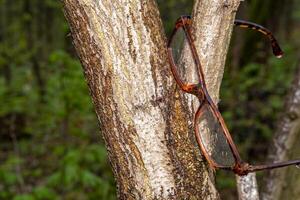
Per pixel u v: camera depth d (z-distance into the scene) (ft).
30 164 10.68
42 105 13.11
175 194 3.12
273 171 4.82
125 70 3.06
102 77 3.08
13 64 15.52
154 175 3.11
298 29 18.70
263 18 14.37
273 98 11.32
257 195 3.78
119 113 3.09
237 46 12.17
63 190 9.17
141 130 3.09
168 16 13.51
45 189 8.40
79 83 10.27
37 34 17.76
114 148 3.12
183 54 3.17
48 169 10.42
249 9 14.35
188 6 13.61
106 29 3.05
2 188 9.37
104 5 3.04
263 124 11.28
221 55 3.18
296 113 4.75
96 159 8.76
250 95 12.00
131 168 3.12
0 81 14.80
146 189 3.12
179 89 3.10
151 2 3.08
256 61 13.15
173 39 3.18
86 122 10.63
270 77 12.23
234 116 11.35
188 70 3.16
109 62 3.06
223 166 3.07
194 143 3.12
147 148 3.10
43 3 17.69
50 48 17.47
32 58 15.37
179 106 3.10
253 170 3.01
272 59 12.54
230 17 3.15
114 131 3.11
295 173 4.75
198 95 3.10
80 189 9.20
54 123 11.21
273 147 4.86
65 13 3.10
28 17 17.08
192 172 3.13
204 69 3.17
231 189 9.49
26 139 12.13
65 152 10.46
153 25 3.07
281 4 14.56
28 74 14.93
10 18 18.39
